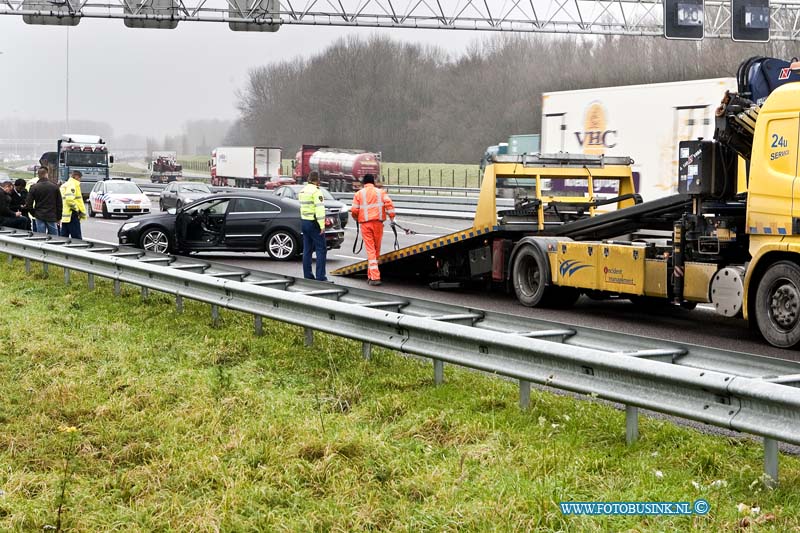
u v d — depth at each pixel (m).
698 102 23.77
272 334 10.59
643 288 12.73
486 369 7.43
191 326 11.19
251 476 6.05
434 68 102.12
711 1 35.56
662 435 6.61
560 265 14.09
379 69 103.12
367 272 18.59
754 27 33.69
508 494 5.47
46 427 7.21
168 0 34.22
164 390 8.17
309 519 5.32
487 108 93.31
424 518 5.22
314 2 35.00
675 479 5.77
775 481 5.63
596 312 14.30
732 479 5.72
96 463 6.45
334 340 10.14
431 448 6.52
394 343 8.40
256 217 21.97
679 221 12.21
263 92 114.31
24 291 14.77
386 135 101.25
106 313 12.37
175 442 6.74
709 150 11.82
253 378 8.69
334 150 68.50
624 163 16.17
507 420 7.09
